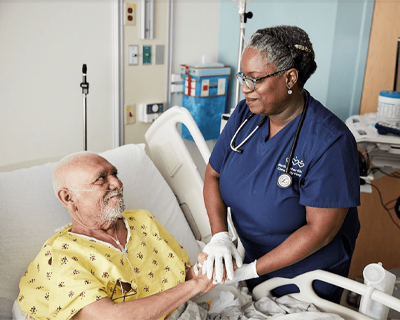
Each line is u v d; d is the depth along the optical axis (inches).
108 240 53.8
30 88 79.5
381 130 81.4
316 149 47.9
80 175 51.5
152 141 78.6
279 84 45.1
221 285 60.9
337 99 100.5
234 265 51.8
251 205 53.4
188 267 59.8
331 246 57.0
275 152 51.3
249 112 56.6
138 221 58.8
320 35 96.3
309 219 49.4
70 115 86.7
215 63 106.9
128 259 53.7
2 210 56.1
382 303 50.9
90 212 52.1
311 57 45.6
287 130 50.7
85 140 79.0
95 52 87.3
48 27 79.1
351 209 58.1
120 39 89.4
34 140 82.6
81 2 82.6
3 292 52.7
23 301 49.8
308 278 57.1
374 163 85.6
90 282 46.1
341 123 49.4
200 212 74.3
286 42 43.7
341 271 60.0
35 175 61.1
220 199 60.0
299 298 58.8
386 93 86.3
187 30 105.0
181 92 106.8
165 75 101.7
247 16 76.2
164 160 77.8
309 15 97.2
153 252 57.0
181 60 106.0
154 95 100.7
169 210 71.2
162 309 47.3
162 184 72.5
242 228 57.6
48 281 49.4
